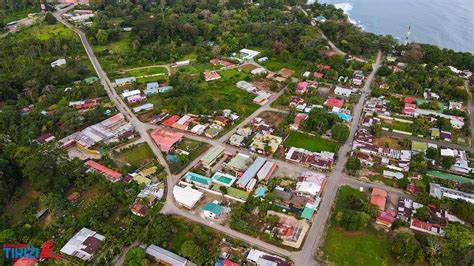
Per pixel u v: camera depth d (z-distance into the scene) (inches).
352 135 5123.0
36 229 3634.4
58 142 4845.0
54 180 4025.6
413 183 4156.0
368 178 4291.3
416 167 4333.2
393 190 4111.7
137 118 5600.4
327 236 3499.0
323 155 4586.6
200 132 5182.1
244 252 3336.6
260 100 6003.9
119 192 3961.6
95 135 4992.6
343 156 4687.5
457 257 3125.0
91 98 6161.4
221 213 3754.9
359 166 4333.2
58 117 5310.0
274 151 4707.2
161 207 3875.5
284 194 3976.4
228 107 5846.5
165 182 4249.5
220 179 4202.8
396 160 4598.9
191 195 3951.8
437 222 3587.6
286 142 4970.5
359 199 3816.4
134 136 5137.8
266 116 5620.1
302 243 3425.2
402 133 5191.9
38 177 3929.6
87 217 3636.8
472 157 4662.9
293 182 4190.5
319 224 3634.4
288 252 3336.6
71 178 4224.9
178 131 5270.7
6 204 3954.2
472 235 3425.2
